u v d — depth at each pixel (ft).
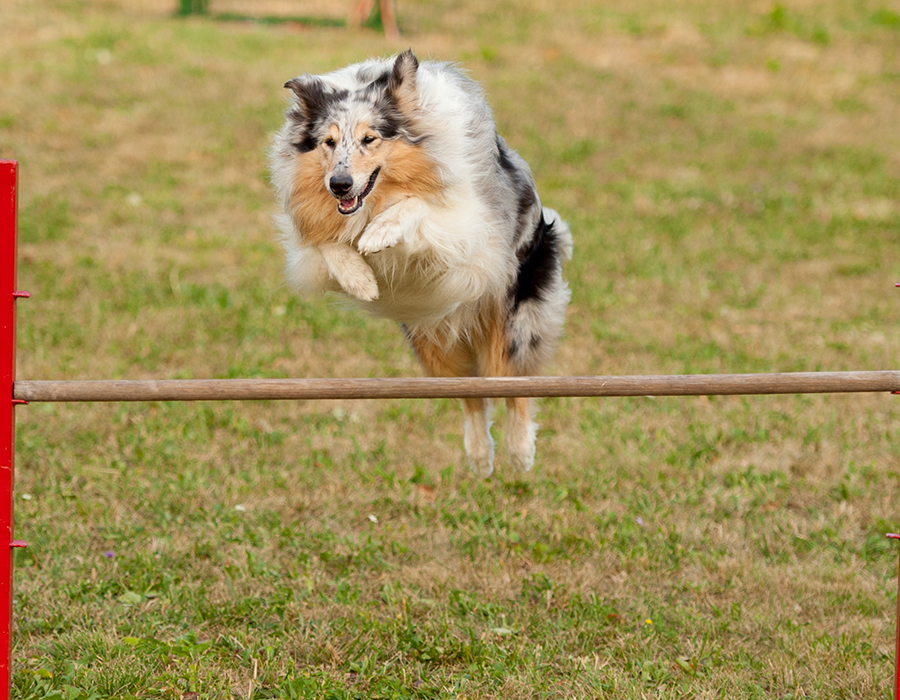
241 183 52.90
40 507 24.39
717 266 44.62
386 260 18.53
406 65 18.24
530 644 19.58
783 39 81.51
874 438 29.40
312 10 88.12
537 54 75.41
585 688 17.87
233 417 30.04
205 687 17.74
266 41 73.72
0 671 15.48
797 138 62.13
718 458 28.12
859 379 15.35
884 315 39.63
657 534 24.07
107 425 29.27
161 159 55.01
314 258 19.01
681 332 37.17
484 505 25.39
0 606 15.40
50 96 61.00
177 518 24.40
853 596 21.38
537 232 22.08
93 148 55.57
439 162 18.33
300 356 34.37
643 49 78.28
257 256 44.09
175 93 62.95
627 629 20.25
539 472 27.25
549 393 15.51
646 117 64.49
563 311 22.98
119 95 62.23
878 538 23.99
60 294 38.47
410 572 22.07
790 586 21.93
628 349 35.35
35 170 52.03
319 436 29.30
